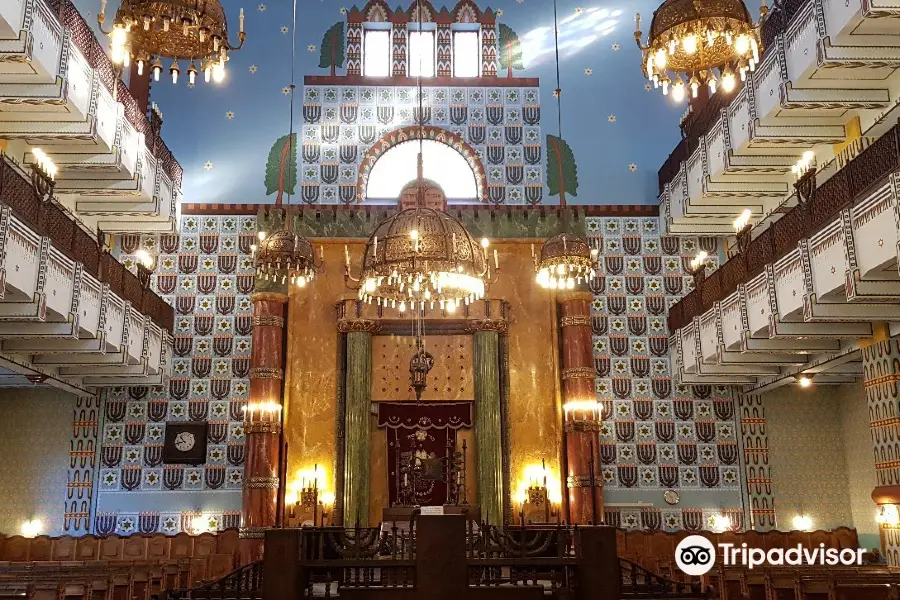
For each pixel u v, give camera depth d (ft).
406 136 81.76
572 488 69.56
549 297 74.59
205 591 37.40
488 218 75.92
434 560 34.76
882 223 40.81
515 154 81.82
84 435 72.54
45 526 70.79
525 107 83.15
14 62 45.70
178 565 49.93
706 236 79.15
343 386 71.36
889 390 51.88
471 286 47.26
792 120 59.26
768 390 75.87
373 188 80.94
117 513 71.00
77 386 68.69
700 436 75.00
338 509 68.33
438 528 35.01
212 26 38.14
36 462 72.08
